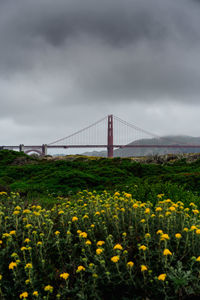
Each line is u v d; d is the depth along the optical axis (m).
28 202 7.37
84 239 3.47
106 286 2.84
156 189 8.73
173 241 3.39
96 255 2.99
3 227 4.04
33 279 2.90
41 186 12.70
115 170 16.88
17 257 3.18
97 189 12.74
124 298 2.67
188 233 3.44
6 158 27.30
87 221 4.36
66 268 3.21
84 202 6.96
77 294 2.59
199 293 2.60
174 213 3.94
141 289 2.76
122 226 4.07
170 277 2.55
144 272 2.88
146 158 27.14
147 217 3.70
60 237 3.90
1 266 3.10
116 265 2.80
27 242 3.38
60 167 18.95
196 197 8.12
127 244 3.46
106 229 3.84
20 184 13.38
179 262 2.78
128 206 4.79
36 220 4.43
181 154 27.39
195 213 3.84
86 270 2.80
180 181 12.31
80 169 19.48
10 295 2.84
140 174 17.97
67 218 4.65
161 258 2.99
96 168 19.55
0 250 3.51
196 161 23.52
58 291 2.74
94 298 2.61
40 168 19.72
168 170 18.61
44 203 7.97
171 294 2.63
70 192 11.48
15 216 4.24
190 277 2.61
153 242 3.39
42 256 3.33
